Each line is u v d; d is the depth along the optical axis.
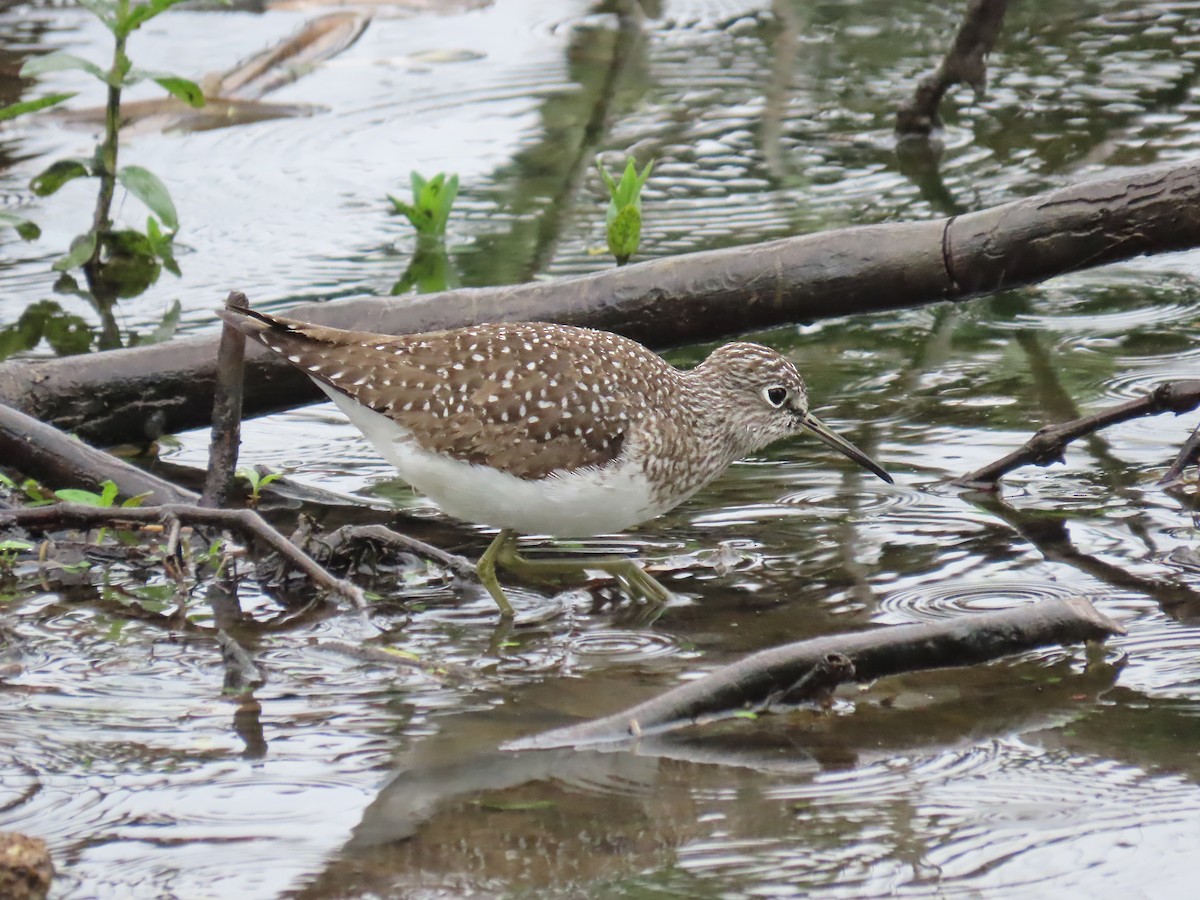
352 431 13.67
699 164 19.20
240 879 7.18
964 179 18.25
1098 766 8.23
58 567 10.86
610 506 10.66
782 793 8.00
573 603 10.59
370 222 17.69
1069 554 10.97
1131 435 12.98
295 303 15.38
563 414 10.39
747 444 11.70
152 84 21.06
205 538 11.27
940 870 7.28
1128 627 9.86
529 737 8.56
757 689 8.86
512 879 7.23
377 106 21.12
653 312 13.05
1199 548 10.95
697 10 25.28
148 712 8.82
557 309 12.98
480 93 21.66
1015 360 14.43
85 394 12.53
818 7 25.03
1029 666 9.38
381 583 10.88
